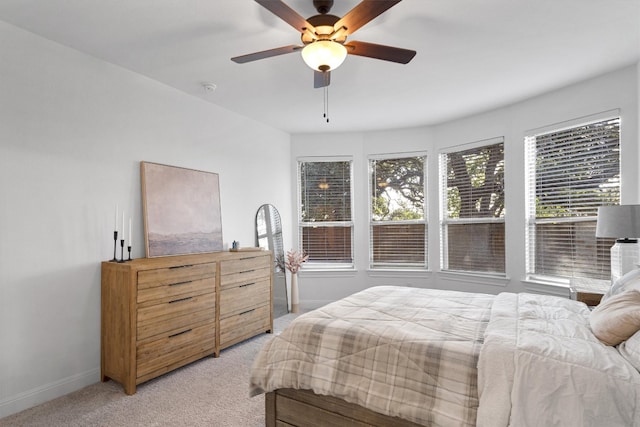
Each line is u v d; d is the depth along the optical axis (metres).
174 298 2.83
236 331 3.44
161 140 3.29
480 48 2.64
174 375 2.84
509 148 3.96
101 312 2.74
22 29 2.36
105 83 2.84
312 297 5.05
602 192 3.21
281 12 1.73
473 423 1.44
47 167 2.48
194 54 2.72
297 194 5.11
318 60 2.02
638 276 2.00
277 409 2.02
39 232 2.43
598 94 3.18
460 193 4.52
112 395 2.50
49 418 2.21
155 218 3.16
